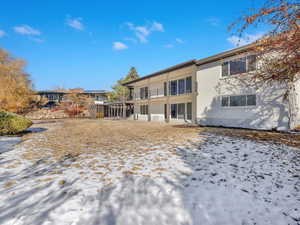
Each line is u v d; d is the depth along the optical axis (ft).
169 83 57.47
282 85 28.35
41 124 51.65
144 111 70.03
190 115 49.26
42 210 7.18
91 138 25.18
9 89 48.83
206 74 41.39
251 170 11.66
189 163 13.10
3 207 7.39
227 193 8.63
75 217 6.72
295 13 11.30
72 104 98.53
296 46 11.52
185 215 6.89
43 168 12.33
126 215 6.86
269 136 24.11
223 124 37.60
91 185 9.50
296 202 7.81
